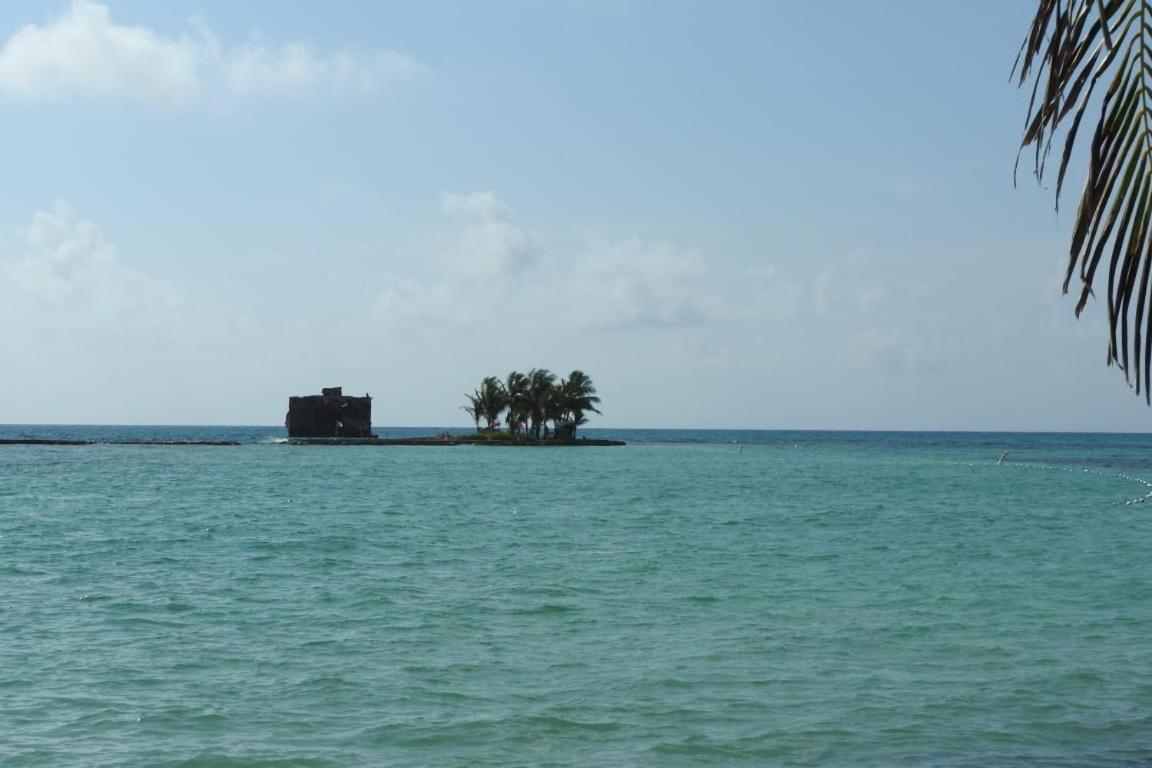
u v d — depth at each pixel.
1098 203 5.21
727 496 65.56
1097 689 16.00
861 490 73.62
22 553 33.00
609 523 45.59
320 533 40.16
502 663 17.56
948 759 12.73
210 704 14.96
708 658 18.00
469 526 43.69
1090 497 67.25
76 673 16.61
